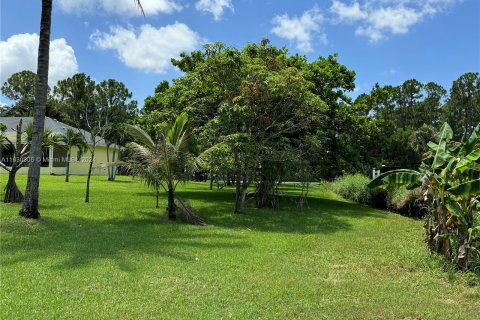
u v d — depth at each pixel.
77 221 11.48
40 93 11.26
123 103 34.16
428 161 8.63
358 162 22.17
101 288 5.77
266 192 17.41
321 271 7.17
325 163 21.92
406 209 17.41
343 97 21.62
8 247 8.12
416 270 7.37
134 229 10.72
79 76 30.02
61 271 6.49
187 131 13.12
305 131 18.66
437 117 64.56
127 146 13.52
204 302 5.39
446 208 7.55
